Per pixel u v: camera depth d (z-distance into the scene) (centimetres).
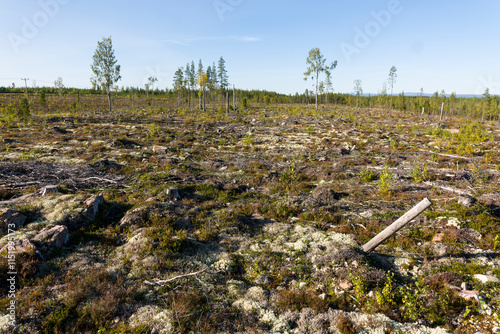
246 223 1207
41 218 1031
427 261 902
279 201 1458
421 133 3753
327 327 639
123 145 2598
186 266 850
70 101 9744
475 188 1491
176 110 6894
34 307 635
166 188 1447
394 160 2200
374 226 1137
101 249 927
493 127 4650
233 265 888
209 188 1603
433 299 714
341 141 3103
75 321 621
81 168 1770
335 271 839
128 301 692
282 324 642
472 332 606
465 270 842
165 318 635
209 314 667
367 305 695
